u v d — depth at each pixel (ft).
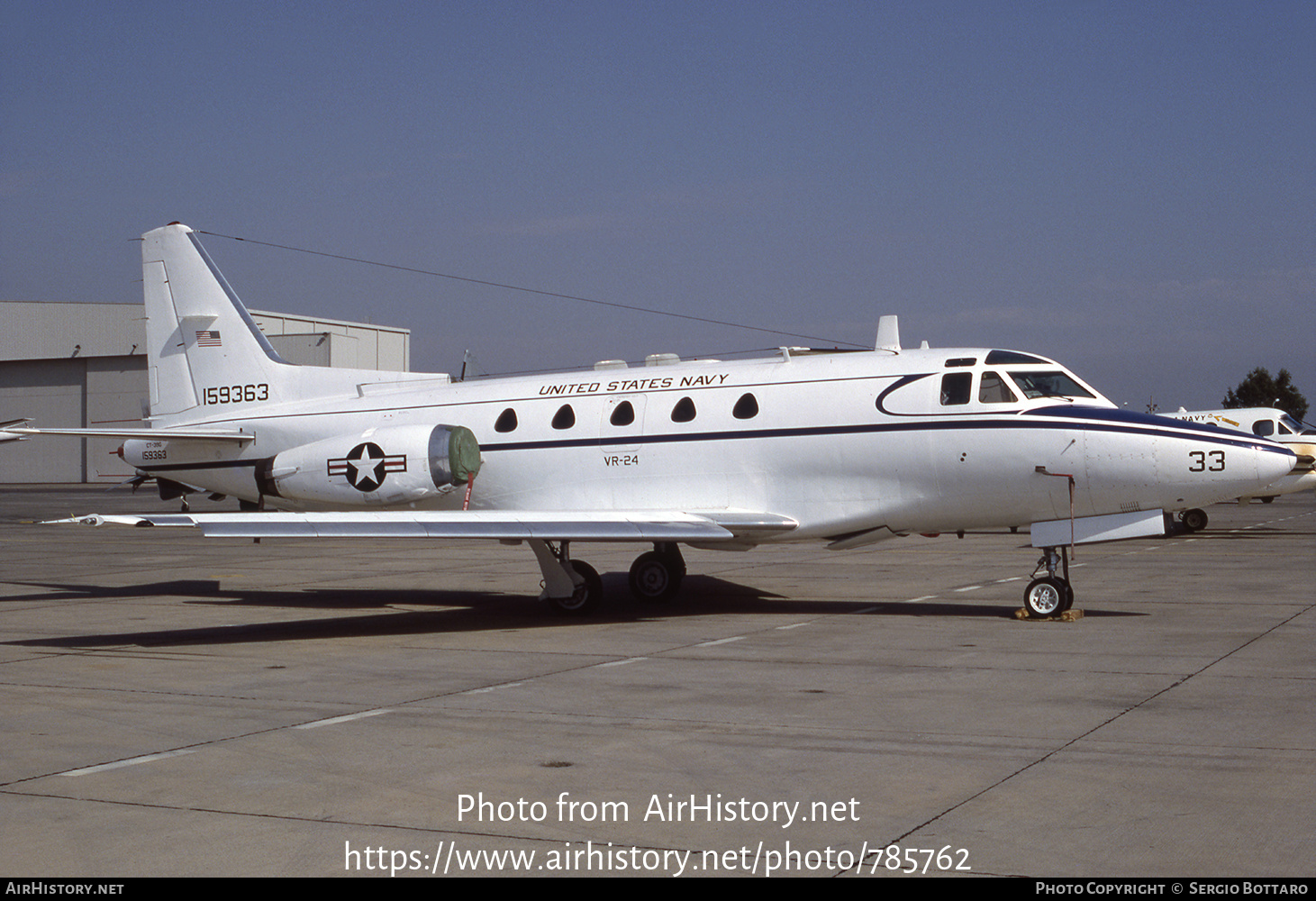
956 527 49.34
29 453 252.62
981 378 47.65
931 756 25.23
